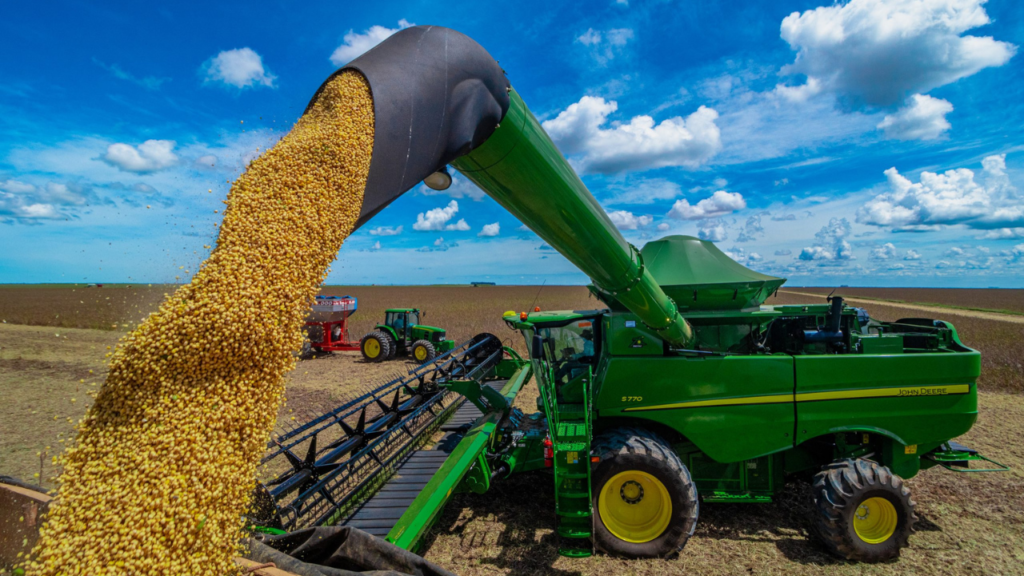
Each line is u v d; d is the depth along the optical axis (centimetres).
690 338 474
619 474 428
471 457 412
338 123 218
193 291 200
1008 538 457
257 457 209
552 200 305
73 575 169
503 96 262
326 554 243
